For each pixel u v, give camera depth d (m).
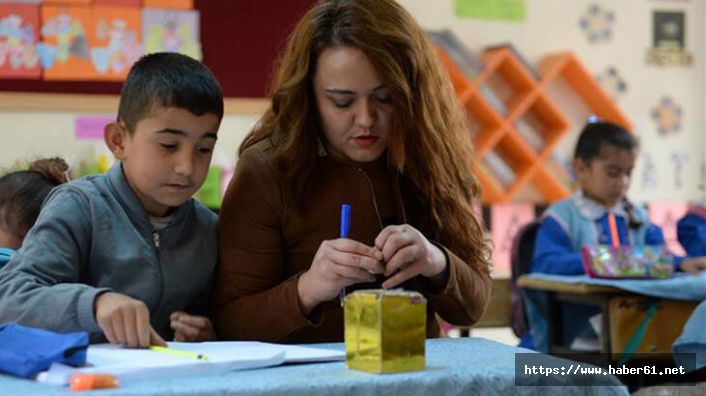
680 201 4.73
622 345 2.76
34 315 1.28
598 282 2.76
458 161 1.68
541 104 4.37
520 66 4.28
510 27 4.45
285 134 1.61
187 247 1.54
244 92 3.82
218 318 1.57
